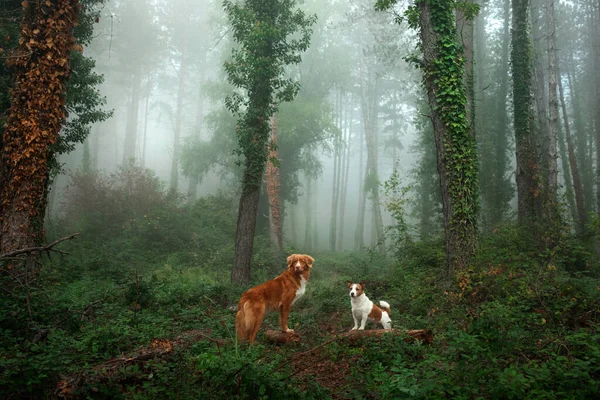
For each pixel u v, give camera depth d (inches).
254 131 548.4
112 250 739.4
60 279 467.5
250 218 534.6
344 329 309.4
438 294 356.8
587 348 187.6
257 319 252.1
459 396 143.8
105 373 174.2
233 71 558.6
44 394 158.6
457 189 388.2
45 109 353.7
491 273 335.6
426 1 414.6
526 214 668.1
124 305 359.3
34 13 365.1
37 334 219.6
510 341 189.0
